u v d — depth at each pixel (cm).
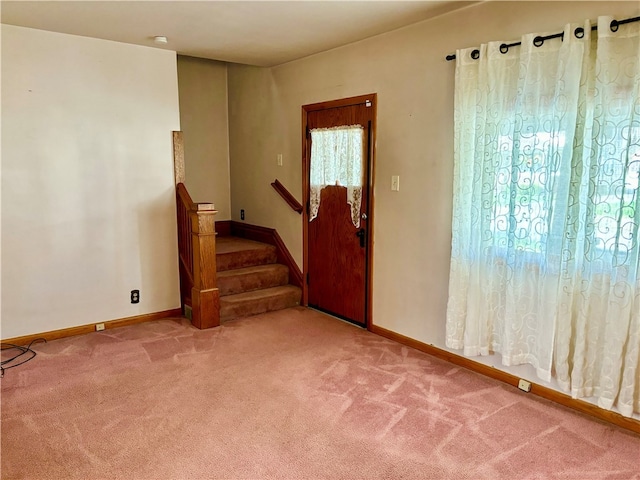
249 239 534
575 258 244
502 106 270
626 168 221
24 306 352
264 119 489
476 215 285
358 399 273
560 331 253
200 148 535
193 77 520
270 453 221
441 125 315
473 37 290
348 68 382
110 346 352
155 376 302
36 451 222
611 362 234
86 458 218
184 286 422
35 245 352
